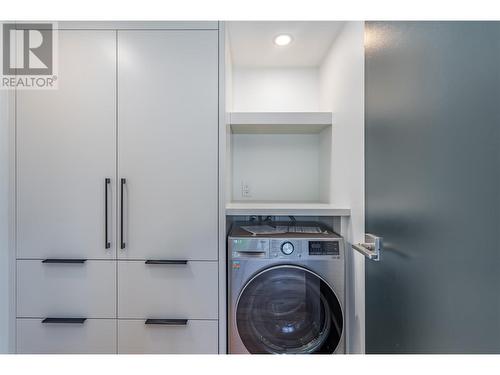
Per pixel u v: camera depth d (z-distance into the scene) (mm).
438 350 607
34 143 1295
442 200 596
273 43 1720
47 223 1298
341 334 1233
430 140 639
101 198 1299
